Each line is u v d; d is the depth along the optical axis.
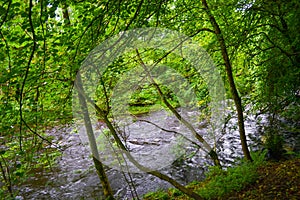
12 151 3.74
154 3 3.43
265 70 5.36
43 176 6.73
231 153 6.62
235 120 7.61
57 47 3.15
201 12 4.29
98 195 5.91
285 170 4.16
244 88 6.00
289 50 4.50
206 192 4.10
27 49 2.85
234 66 5.45
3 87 2.94
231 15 4.43
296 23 4.21
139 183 6.06
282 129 6.59
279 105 5.32
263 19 4.80
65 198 5.90
